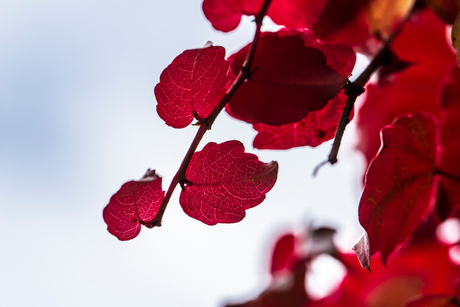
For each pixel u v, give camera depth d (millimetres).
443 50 531
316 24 459
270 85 445
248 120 448
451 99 449
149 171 407
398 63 476
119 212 412
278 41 449
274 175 422
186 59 416
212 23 464
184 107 430
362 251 419
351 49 462
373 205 433
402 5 462
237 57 459
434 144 444
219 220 431
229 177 424
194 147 419
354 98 429
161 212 415
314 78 443
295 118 445
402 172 439
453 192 450
